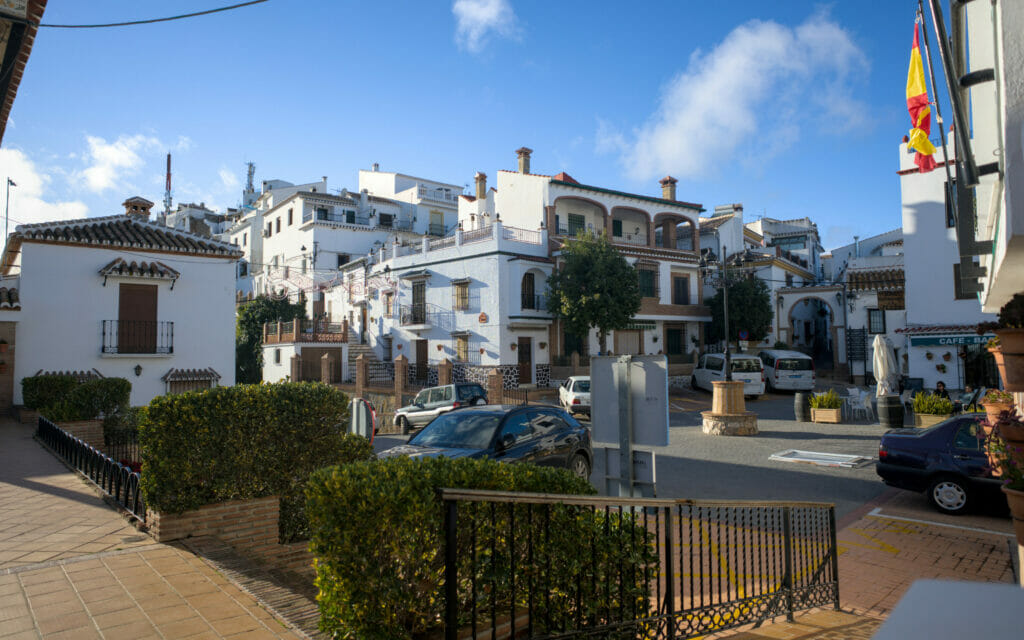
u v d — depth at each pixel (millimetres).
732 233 41469
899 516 8961
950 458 9000
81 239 18078
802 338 45719
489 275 29297
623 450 6922
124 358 18625
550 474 4148
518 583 3793
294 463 6594
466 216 40469
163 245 19406
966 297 7145
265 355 37312
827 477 11516
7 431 14359
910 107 5258
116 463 7320
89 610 4270
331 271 43344
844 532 8273
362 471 3506
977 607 690
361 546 3293
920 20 4559
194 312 19797
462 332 30203
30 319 17453
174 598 4488
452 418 10023
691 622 4480
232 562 5266
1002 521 8641
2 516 6766
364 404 7934
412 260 34094
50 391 15812
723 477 11656
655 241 37219
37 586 4711
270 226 49656
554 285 28484
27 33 6973
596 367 7262
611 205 33719
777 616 5668
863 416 20344
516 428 9680
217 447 6102
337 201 46188
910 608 717
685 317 34438
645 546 4219
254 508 6301
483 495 3234
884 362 18203
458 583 3703
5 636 3859
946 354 22188
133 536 5996
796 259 45375
